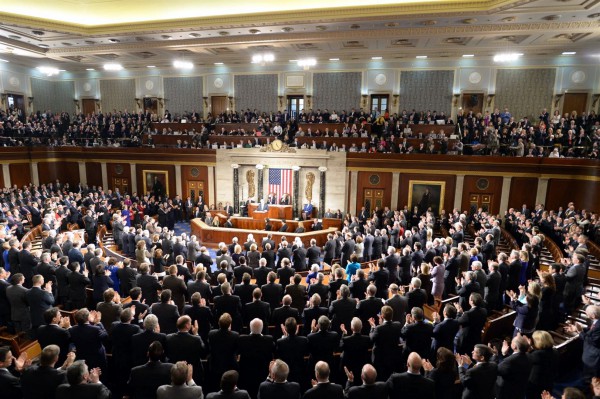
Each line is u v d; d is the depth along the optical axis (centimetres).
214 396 396
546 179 1883
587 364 589
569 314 873
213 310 721
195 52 2252
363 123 2208
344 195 2177
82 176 2559
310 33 1814
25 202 1903
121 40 1959
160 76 2802
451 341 600
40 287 746
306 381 573
